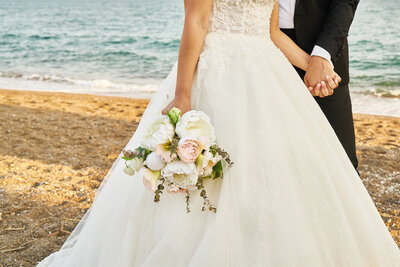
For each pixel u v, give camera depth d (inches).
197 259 76.0
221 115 83.7
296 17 125.0
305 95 96.8
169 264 79.5
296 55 106.0
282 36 106.0
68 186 177.3
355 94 385.1
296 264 77.0
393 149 233.5
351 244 83.0
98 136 250.4
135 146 93.6
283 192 79.4
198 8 84.2
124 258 83.3
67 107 327.3
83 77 491.8
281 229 77.6
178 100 85.0
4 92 392.8
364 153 225.3
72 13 984.9
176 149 75.4
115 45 663.1
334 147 96.0
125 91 422.3
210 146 78.0
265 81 88.0
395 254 90.7
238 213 79.0
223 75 87.2
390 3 719.1
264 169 80.2
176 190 76.8
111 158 212.5
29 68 545.0
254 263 76.7
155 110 93.4
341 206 84.7
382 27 605.6
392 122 290.2
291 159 84.0
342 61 131.0
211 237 76.5
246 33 91.2
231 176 80.2
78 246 95.2
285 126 85.6
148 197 84.7
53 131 257.8
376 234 89.0
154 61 565.9
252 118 84.0
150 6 1003.3
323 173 85.0
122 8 996.6
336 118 135.1
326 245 82.0
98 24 846.5
